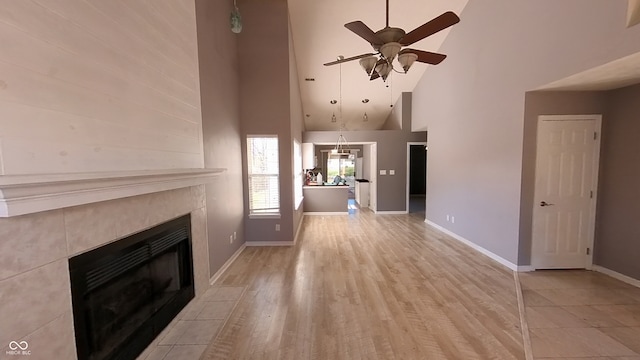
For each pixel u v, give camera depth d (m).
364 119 8.65
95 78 1.49
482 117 4.10
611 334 2.17
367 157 9.09
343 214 7.38
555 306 2.59
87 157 1.44
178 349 2.03
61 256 1.35
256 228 4.57
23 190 1.05
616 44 2.28
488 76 3.95
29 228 1.19
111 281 1.73
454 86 4.89
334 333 2.20
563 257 3.45
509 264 3.57
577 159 3.36
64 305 1.37
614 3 2.29
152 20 1.98
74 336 1.43
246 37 4.27
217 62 3.36
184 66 2.46
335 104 7.74
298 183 6.19
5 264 1.11
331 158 11.62
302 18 4.69
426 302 2.67
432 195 5.98
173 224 2.38
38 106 1.20
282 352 1.99
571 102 3.29
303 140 7.41
